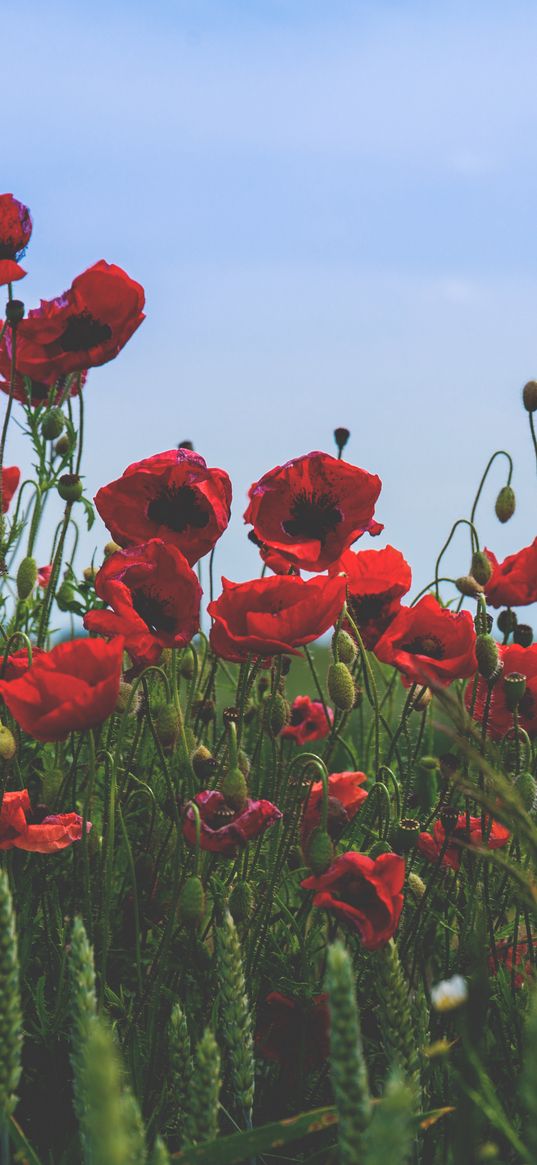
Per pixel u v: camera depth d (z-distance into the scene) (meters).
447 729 0.95
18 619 1.24
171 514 1.12
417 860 1.20
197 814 0.99
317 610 1.05
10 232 1.21
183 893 1.00
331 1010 0.80
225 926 0.93
